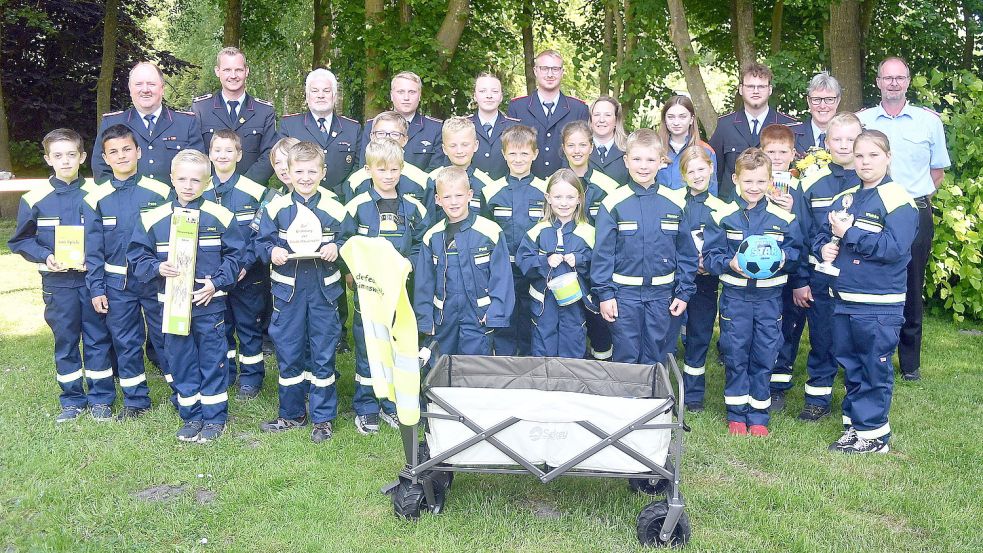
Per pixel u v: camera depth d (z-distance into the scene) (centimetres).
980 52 1302
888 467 484
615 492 446
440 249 514
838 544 398
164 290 529
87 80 2311
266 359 692
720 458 495
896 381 650
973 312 848
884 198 490
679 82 2195
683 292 524
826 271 503
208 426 527
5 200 1588
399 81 642
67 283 540
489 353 525
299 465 478
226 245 530
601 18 1762
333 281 528
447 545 391
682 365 675
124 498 436
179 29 2381
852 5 1053
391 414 548
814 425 557
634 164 517
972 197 802
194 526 409
